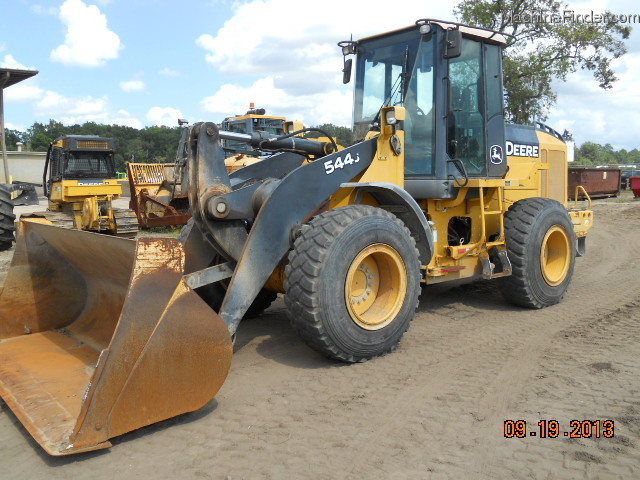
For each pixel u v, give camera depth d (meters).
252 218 4.25
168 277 3.06
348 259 3.93
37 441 2.81
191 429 3.14
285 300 3.94
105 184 10.96
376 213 4.19
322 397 3.54
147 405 2.97
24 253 4.38
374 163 4.69
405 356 4.29
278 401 3.49
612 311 5.60
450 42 4.93
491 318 5.47
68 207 11.17
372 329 4.12
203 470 2.71
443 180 5.14
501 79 5.92
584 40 20.22
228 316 3.75
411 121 5.30
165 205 12.43
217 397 3.57
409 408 3.35
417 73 5.28
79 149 10.59
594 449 2.84
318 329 3.83
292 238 4.08
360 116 5.81
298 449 2.89
